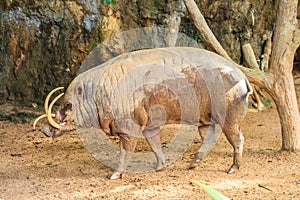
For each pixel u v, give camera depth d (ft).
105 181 21.33
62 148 26.96
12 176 22.13
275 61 24.81
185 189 20.11
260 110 36.01
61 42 36.04
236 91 21.59
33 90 36.65
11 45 36.35
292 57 24.70
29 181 21.44
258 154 25.12
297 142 24.86
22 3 35.81
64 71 36.19
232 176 21.77
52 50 36.19
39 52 36.32
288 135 24.93
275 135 29.53
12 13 36.11
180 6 36.47
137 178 21.62
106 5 35.58
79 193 19.90
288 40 24.67
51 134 21.72
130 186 20.59
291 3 24.67
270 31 38.37
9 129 31.32
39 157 25.20
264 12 37.96
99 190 20.20
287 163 23.70
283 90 24.70
